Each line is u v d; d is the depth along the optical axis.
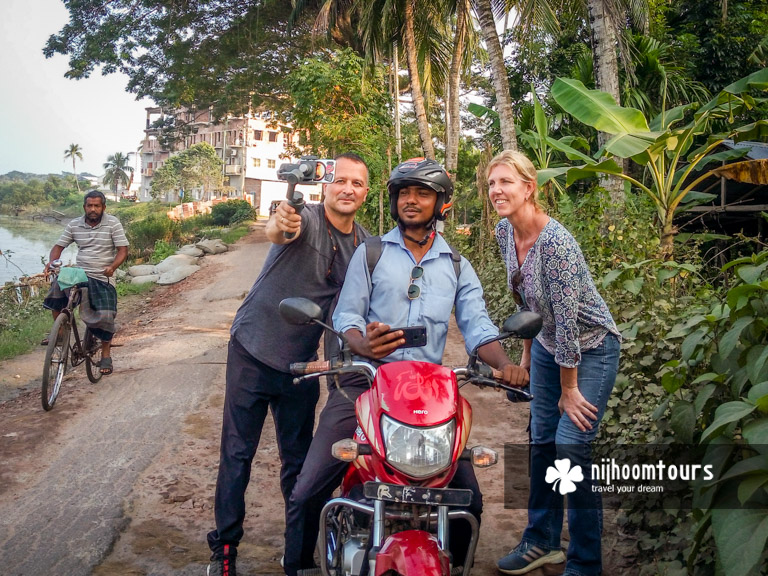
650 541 3.53
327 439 2.93
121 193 133.62
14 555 3.68
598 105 7.75
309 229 3.34
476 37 19.20
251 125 78.12
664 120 9.13
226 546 3.37
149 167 113.06
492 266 9.66
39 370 8.14
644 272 5.01
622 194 8.93
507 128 11.72
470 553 2.60
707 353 3.44
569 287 3.14
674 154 7.81
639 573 3.42
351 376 3.10
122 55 29.72
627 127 7.69
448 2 17.11
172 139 38.75
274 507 4.39
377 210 17.23
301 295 3.38
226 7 29.19
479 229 11.94
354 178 3.33
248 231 33.84
